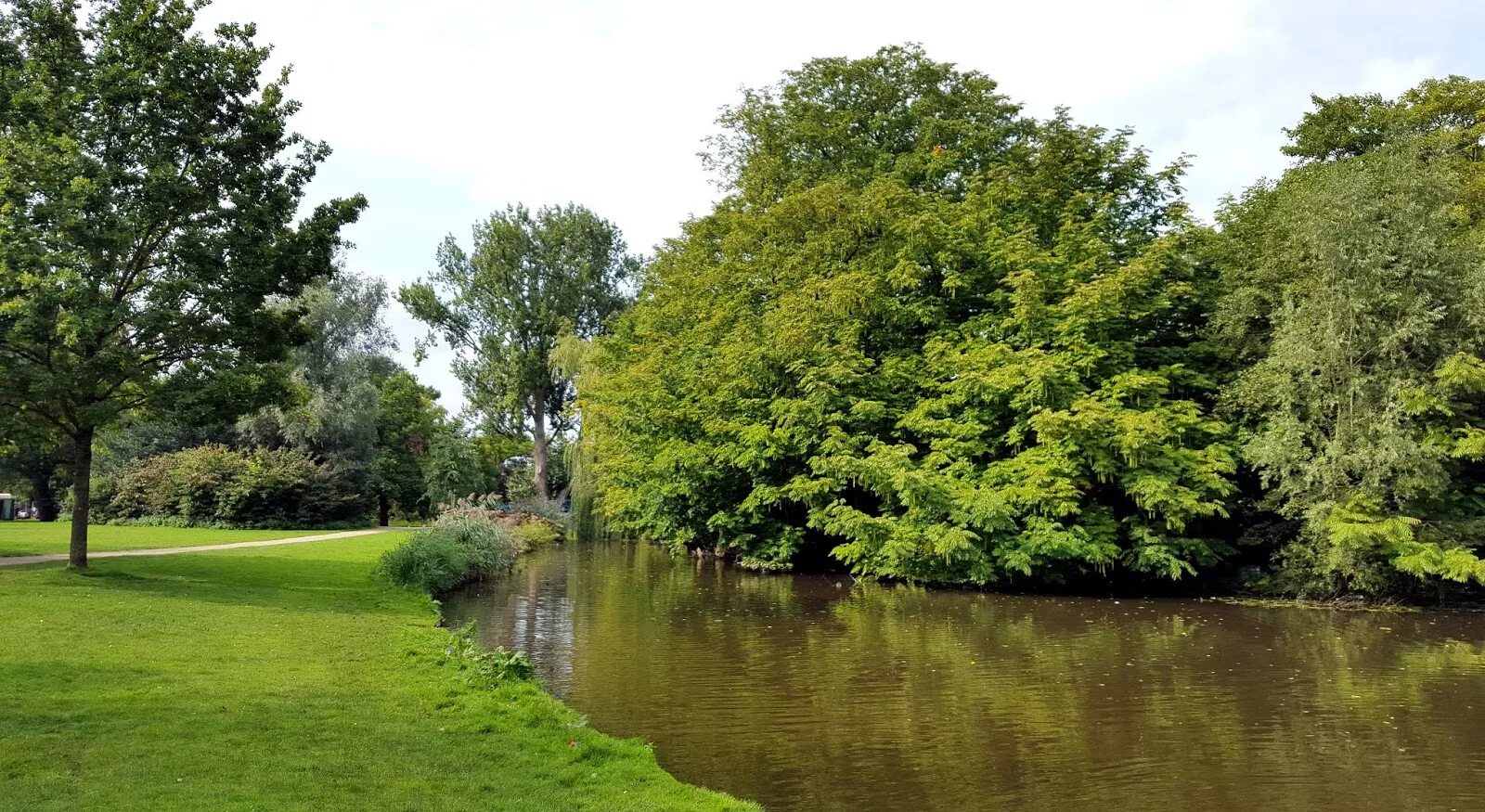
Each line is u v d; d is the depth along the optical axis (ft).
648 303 127.34
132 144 53.67
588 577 81.41
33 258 47.98
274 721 24.67
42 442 54.90
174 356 57.06
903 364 80.59
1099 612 61.26
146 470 125.29
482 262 181.37
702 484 93.25
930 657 44.80
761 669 41.65
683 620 55.83
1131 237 81.41
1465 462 66.08
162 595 47.37
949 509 70.38
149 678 28.58
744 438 84.43
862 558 77.41
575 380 142.10
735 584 77.00
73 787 18.57
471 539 80.38
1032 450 70.49
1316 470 62.64
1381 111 93.45
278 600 48.29
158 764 20.42
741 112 114.11
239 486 120.67
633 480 104.17
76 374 50.65
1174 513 65.72
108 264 51.34
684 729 32.09
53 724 23.15
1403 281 63.26
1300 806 25.80
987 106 102.68
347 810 18.22
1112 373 72.54
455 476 155.53
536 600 64.18
